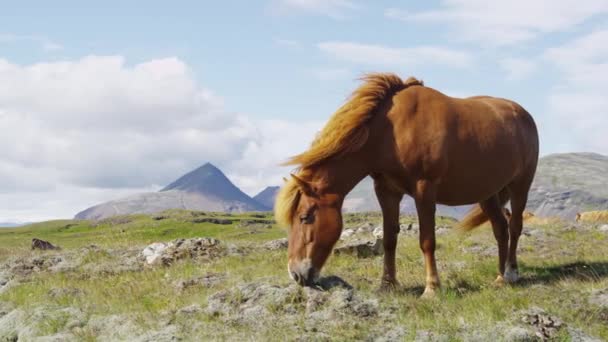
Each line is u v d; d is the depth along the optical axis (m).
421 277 7.69
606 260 8.29
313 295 6.42
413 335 5.69
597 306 6.29
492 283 7.46
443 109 6.98
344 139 6.72
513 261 7.70
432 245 6.91
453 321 6.00
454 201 7.23
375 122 6.87
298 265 6.58
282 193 6.69
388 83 6.96
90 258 9.92
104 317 6.42
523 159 7.70
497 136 7.27
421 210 6.90
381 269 8.20
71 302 7.21
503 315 6.18
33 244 13.98
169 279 8.17
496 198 7.78
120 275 8.81
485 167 7.18
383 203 7.20
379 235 10.85
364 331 5.83
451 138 6.93
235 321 6.09
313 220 6.65
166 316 6.34
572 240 9.88
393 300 6.61
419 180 6.88
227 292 6.65
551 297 6.68
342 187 6.81
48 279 8.66
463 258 8.73
